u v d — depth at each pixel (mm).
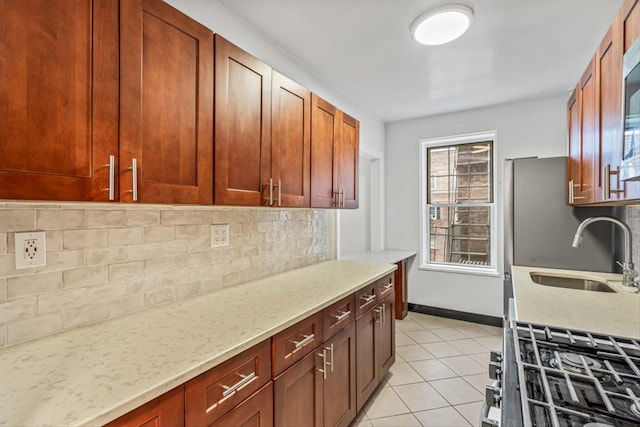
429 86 2883
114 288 1261
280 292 1656
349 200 2396
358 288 1834
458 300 3627
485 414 820
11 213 1003
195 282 1589
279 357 1219
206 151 1263
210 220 1668
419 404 2070
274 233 2141
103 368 869
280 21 1905
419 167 3854
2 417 664
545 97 3148
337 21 1904
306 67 2488
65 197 853
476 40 2109
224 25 1763
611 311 1441
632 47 994
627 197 1159
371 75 2648
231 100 1379
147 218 1379
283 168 1696
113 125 954
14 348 987
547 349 1011
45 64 818
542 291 1800
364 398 1936
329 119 2131
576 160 2041
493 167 3527
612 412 672
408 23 1932
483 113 3467
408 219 3943
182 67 1171
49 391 759
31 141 793
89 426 663
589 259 2387
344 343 1705
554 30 1991
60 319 1109
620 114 1204
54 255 1097
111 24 950
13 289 1007
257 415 1114
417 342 3012
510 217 2633
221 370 978
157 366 882
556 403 719
